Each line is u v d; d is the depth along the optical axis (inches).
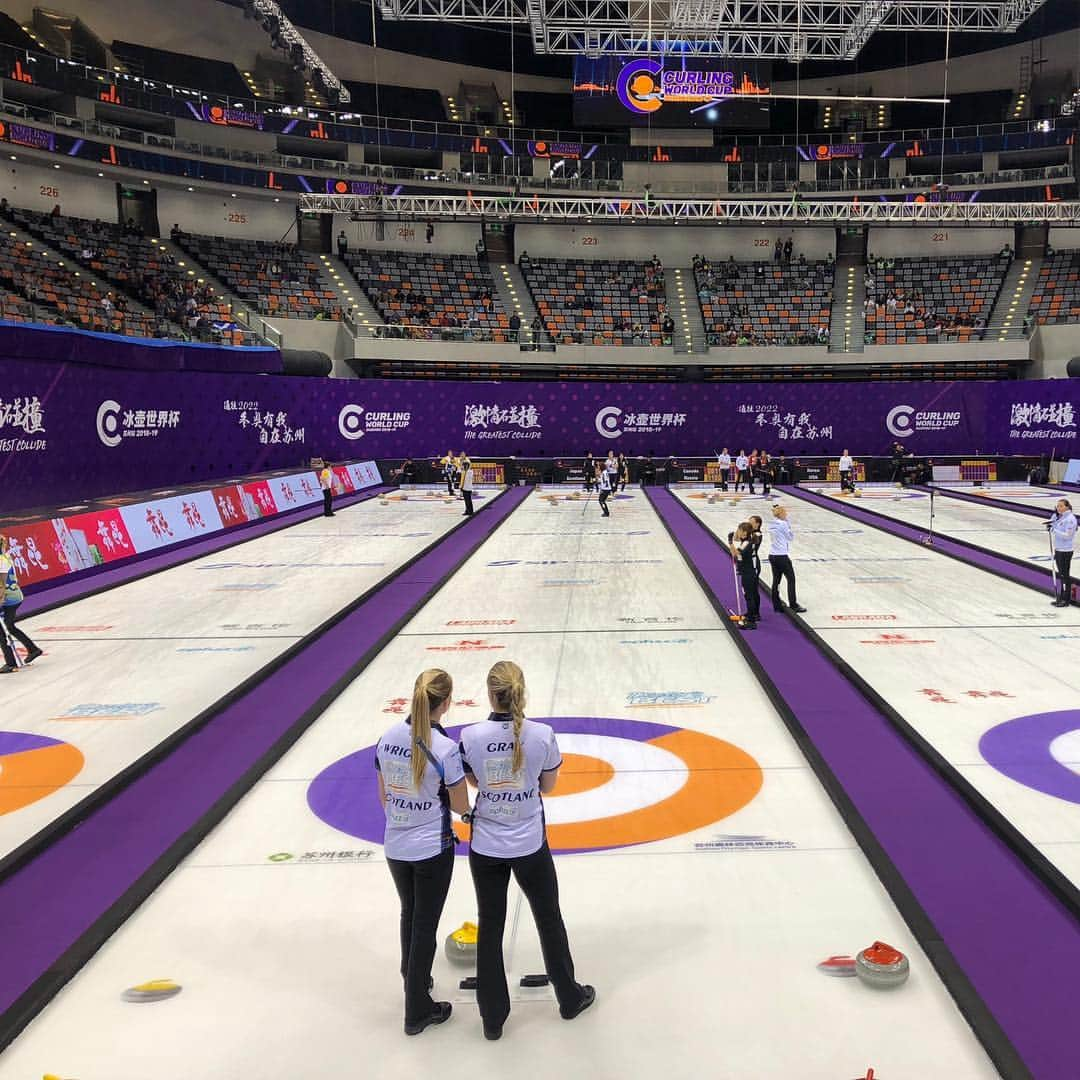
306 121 1619.1
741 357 1578.5
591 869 232.5
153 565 717.3
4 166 1375.5
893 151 1743.4
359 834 256.8
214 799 280.5
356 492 1311.5
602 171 1761.8
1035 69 1803.6
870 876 226.8
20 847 242.7
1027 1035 161.9
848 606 543.2
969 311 1657.2
